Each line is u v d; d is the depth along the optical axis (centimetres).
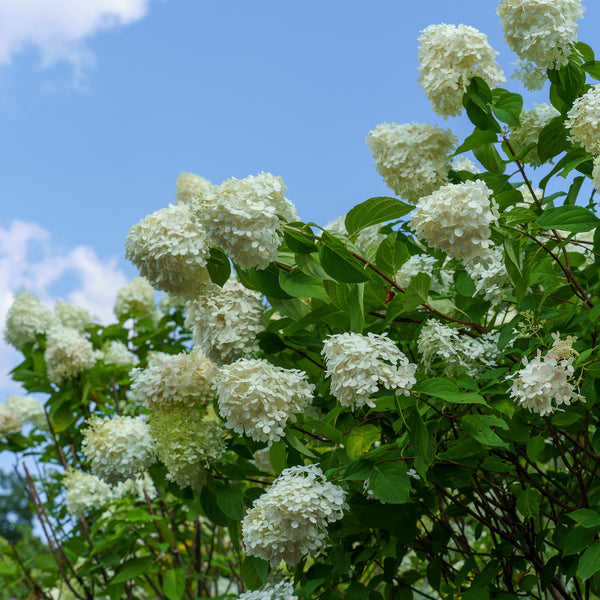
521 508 226
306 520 177
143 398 243
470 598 202
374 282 218
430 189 235
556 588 235
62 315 498
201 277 212
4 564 389
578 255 260
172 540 361
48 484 445
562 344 169
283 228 195
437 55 229
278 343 232
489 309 248
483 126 227
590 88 223
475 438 185
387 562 242
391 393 213
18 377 457
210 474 244
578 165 225
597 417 224
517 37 221
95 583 393
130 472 252
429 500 245
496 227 193
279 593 208
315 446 284
